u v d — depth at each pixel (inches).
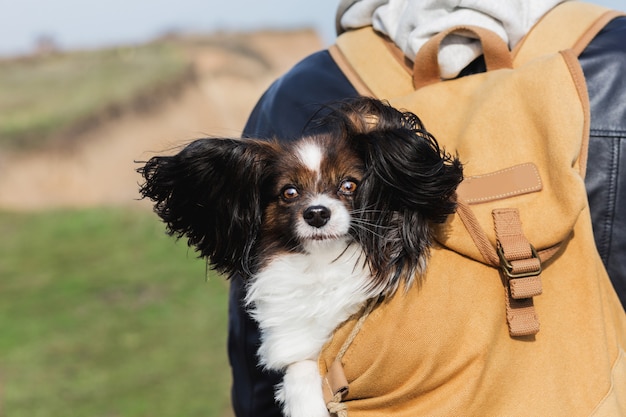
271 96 92.9
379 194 75.0
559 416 67.9
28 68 651.5
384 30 88.7
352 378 73.5
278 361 78.7
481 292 70.5
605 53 82.3
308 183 79.5
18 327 263.4
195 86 635.5
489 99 75.8
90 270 325.4
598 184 80.3
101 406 204.2
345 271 76.7
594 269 72.0
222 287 300.7
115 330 259.8
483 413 68.8
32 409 203.6
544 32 83.7
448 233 72.2
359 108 79.4
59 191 510.3
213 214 79.4
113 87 608.4
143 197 79.8
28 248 362.9
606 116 80.6
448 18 81.8
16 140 540.1
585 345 70.0
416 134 73.4
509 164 73.4
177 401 206.5
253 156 78.9
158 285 303.9
